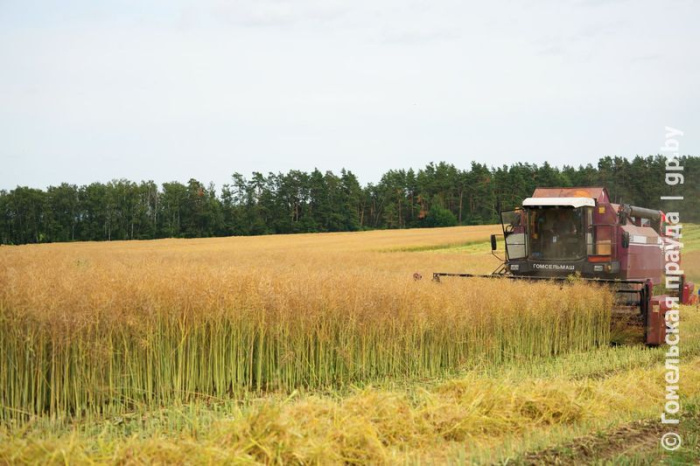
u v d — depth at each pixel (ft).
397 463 19.84
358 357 33.83
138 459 18.12
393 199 372.79
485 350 38.65
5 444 18.04
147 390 27.53
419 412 23.80
